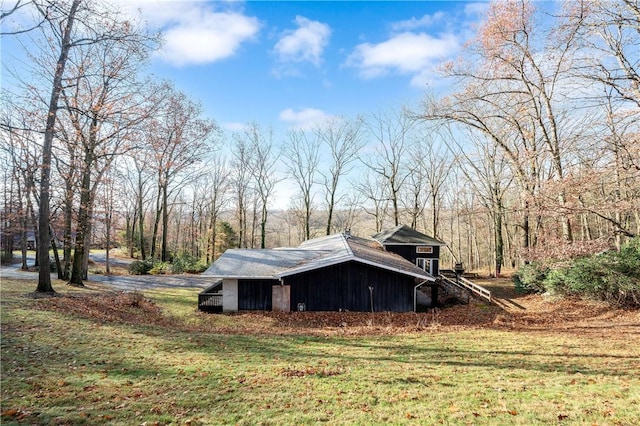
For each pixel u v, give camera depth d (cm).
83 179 2141
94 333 1080
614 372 815
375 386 736
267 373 813
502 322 1620
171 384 722
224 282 1994
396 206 4366
